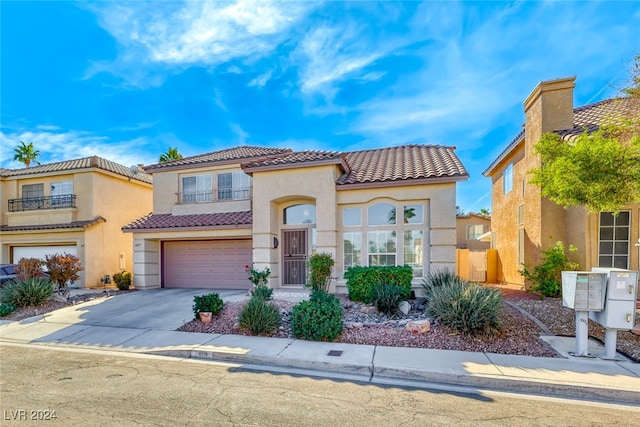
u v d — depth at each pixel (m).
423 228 12.02
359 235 12.63
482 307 7.25
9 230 18.81
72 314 10.86
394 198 12.13
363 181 12.30
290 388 5.20
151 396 4.90
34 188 20.30
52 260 13.09
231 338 7.80
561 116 11.88
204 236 15.12
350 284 11.02
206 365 6.39
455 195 11.55
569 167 7.15
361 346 7.03
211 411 4.40
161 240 16.91
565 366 5.81
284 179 13.09
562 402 4.73
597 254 10.91
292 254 13.99
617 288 6.00
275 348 6.97
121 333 8.67
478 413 4.36
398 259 12.16
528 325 7.97
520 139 13.86
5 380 5.63
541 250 11.88
